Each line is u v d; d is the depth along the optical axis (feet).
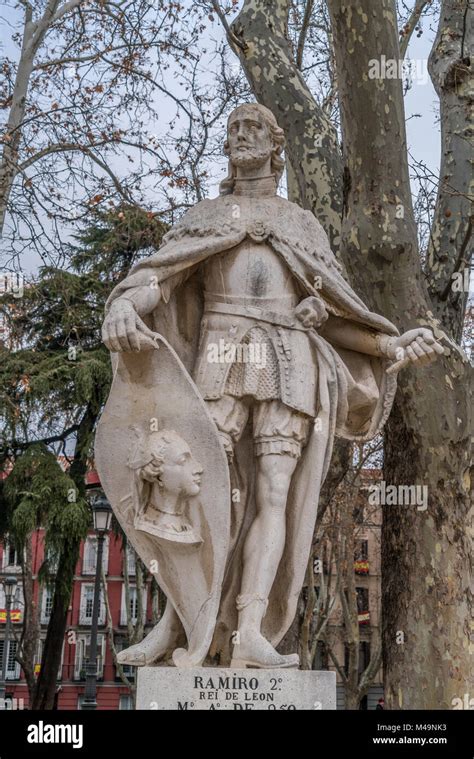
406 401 27.50
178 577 16.07
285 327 17.48
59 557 54.60
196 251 17.33
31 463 53.11
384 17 25.96
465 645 26.86
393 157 26.63
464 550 27.37
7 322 53.57
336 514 65.41
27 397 53.21
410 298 27.17
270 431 17.04
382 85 26.13
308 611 55.83
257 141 18.58
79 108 45.01
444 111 32.48
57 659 57.62
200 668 15.28
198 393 16.21
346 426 18.70
